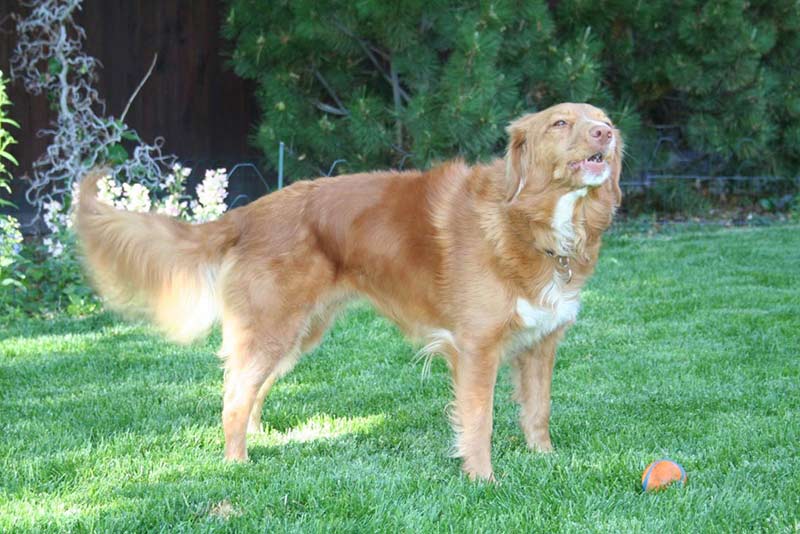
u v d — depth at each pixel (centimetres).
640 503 305
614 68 683
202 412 359
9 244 445
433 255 326
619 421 351
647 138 712
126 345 409
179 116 678
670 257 560
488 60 516
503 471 324
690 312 441
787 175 753
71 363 391
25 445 333
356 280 334
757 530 296
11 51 607
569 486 313
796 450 330
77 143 537
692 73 636
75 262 456
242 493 309
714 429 342
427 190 330
